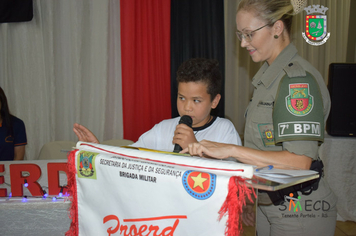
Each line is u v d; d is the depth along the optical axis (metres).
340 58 3.29
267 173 0.58
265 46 0.93
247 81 3.21
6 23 2.84
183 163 0.59
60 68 2.98
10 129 2.13
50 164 1.03
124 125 3.04
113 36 3.05
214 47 2.99
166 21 2.97
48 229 1.03
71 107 3.04
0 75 2.91
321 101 0.82
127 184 0.63
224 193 0.52
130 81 3.00
